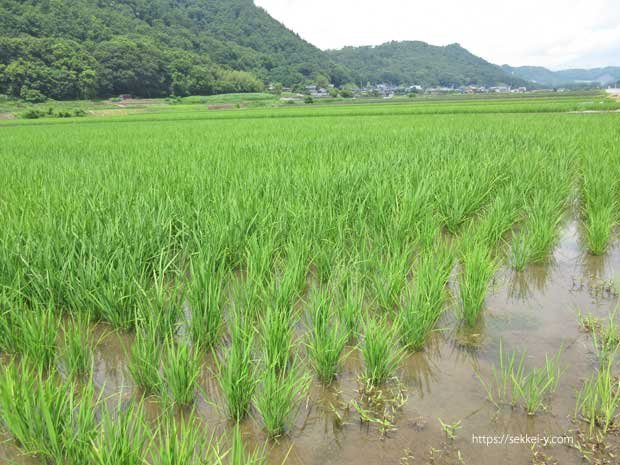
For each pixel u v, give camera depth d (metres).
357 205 6.18
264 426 2.77
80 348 3.26
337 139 13.78
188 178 7.57
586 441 2.52
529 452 2.49
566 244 5.97
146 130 22.39
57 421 2.40
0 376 2.65
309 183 6.97
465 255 4.75
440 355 3.48
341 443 2.63
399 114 34.69
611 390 2.86
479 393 3.01
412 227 5.49
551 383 3.03
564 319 3.97
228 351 3.31
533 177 7.57
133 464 2.12
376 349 3.08
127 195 6.45
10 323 3.70
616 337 3.46
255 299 4.01
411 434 2.67
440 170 7.83
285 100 86.31
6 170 9.48
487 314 4.12
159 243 4.83
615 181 6.86
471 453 2.50
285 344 3.26
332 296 3.99
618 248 5.75
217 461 2.16
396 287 4.03
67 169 9.28
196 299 3.61
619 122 17.86
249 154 10.93
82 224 5.10
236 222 5.22
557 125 16.98
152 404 3.00
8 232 4.84
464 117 25.98
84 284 4.02
